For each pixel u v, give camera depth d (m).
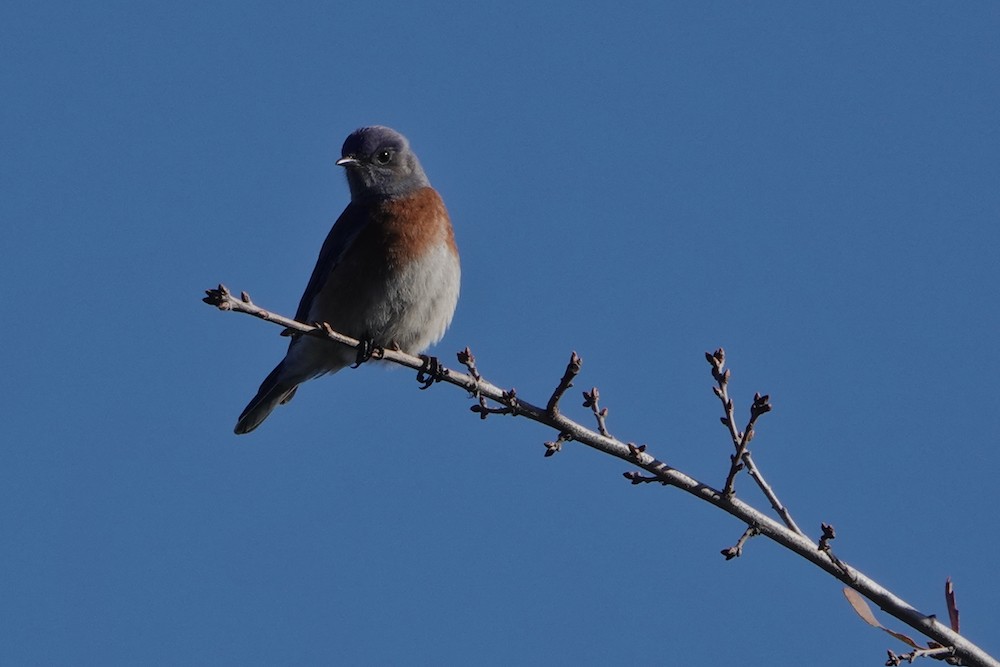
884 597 8.89
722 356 9.31
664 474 9.29
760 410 8.97
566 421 9.75
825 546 8.91
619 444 9.59
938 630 8.73
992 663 8.67
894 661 8.66
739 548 8.92
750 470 9.29
